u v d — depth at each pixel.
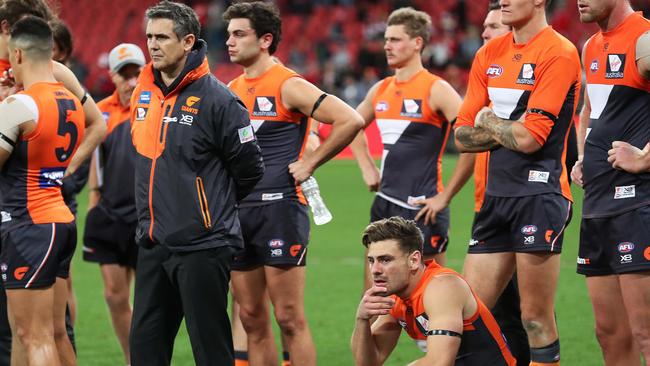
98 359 19.98
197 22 13.41
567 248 32.88
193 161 13.20
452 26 72.31
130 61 19.17
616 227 13.99
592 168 14.31
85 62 78.94
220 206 13.38
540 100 14.64
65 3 83.38
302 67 72.25
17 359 14.96
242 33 16.20
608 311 14.55
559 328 22.00
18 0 15.21
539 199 14.98
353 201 44.53
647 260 13.70
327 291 27.14
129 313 19.44
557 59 14.65
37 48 14.26
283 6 80.06
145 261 13.57
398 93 19.42
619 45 13.93
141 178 13.48
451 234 36.00
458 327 12.35
